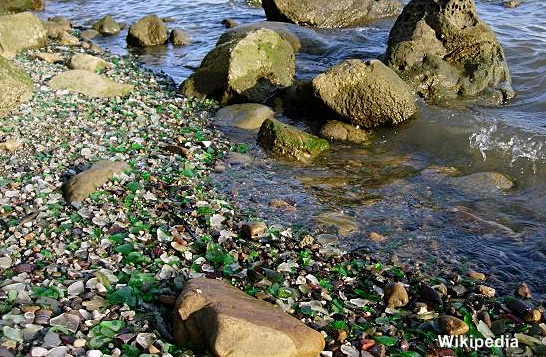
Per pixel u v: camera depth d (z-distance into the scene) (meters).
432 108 2.90
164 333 1.78
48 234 2.08
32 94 2.86
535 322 1.90
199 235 2.13
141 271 1.97
